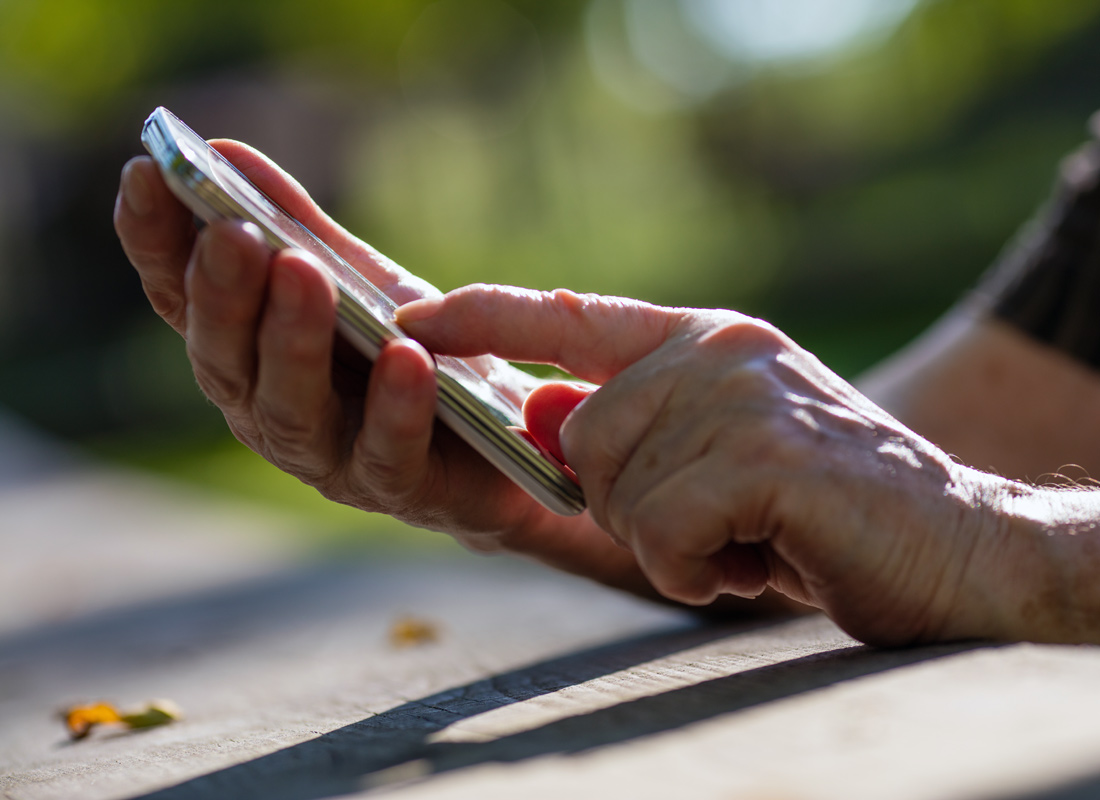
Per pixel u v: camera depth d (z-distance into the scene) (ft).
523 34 56.44
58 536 16.65
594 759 1.48
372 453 2.31
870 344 29.63
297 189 2.68
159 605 9.41
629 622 4.77
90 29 51.96
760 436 2.02
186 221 2.36
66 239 57.57
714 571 2.18
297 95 55.77
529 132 58.44
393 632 5.13
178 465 27.71
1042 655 1.70
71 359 53.72
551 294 2.38
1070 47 43.04
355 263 2.70
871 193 43.52
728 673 2.23
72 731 3.39
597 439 2.21
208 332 2.13
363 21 53.72
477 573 8.69
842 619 2.10
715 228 53.11
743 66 56.24
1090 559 2.06
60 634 8.36
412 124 57.82
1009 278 4.69
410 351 2.20
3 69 53.11
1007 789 1.09
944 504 2.06
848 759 1.27
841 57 53.52
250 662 5.23
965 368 4.58
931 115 48.96
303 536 13.96
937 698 1.49
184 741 2.72
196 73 54.85
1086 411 4.35
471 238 57.16
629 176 59.52
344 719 2.57
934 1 48.85
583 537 3.42
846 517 1.98
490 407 2.43
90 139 55.11
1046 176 33.73
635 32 58.90
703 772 1.31
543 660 3.40
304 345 2.12
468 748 1.80
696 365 2.16
